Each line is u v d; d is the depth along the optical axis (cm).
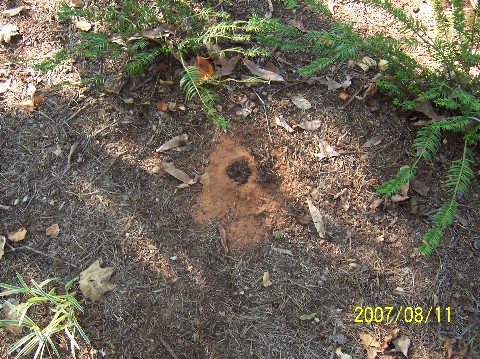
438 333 79
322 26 99
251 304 80
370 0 89
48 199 87
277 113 91
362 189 87
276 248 83
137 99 92
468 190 88
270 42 90
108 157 89
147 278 81
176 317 79
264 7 100
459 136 90
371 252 83
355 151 89
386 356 78
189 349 78
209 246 83
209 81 90
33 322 76
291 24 99
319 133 90
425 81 90
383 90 93
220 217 85
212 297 80
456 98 87
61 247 84
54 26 98
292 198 86
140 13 91
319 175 87
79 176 88
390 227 85
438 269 83
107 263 82
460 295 82
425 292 81
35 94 93
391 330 79
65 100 92
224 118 90
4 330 79
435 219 78
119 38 94
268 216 85
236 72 94
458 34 93
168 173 87
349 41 86
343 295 81
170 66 94
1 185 88
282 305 80
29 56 96
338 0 103
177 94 92
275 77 93
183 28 94
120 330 79
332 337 79
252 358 77
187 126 90
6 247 84
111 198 86
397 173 83
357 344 78
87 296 80
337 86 93
